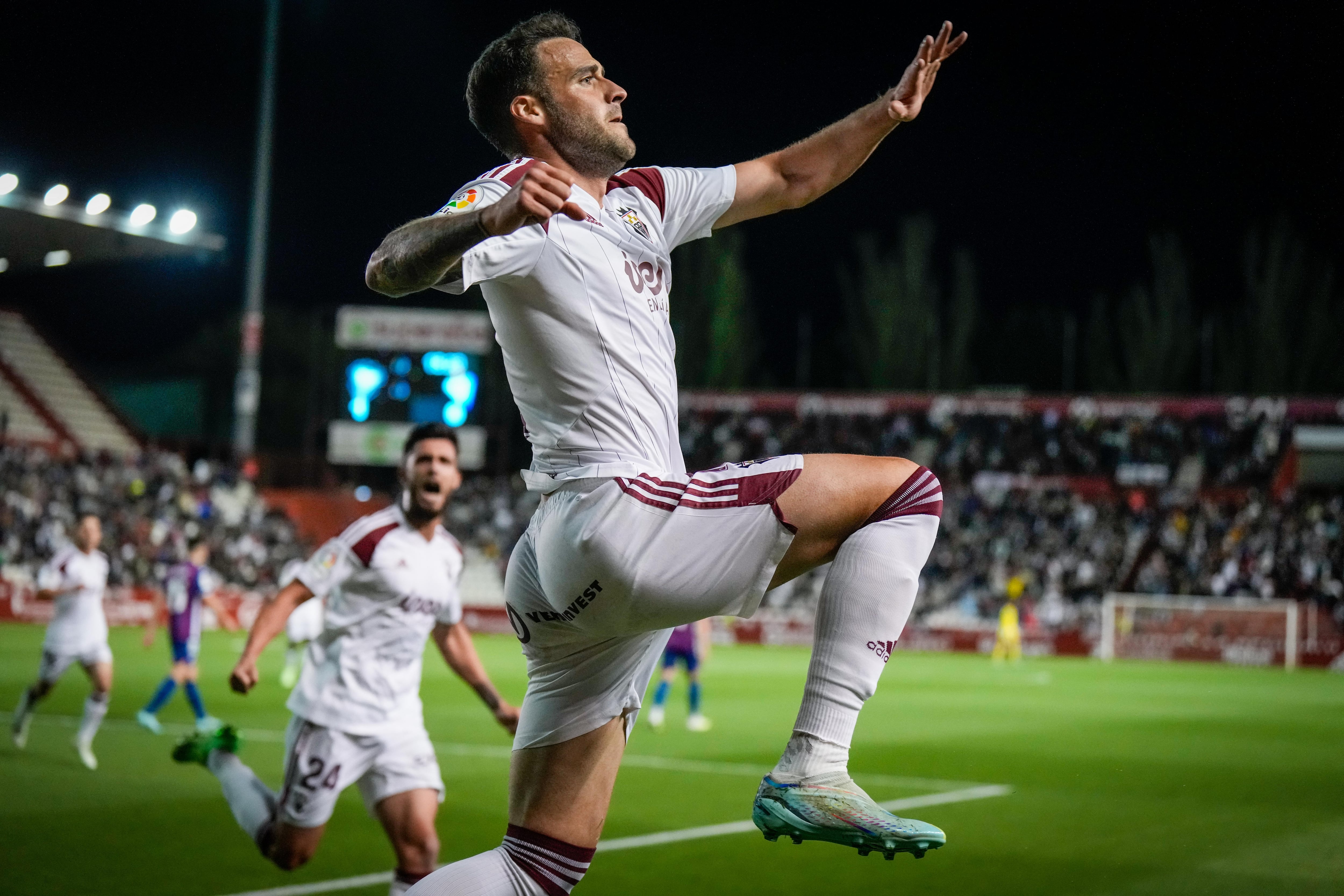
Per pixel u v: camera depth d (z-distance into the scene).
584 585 2.88
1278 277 51.34
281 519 38.38
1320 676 28.47
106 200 15.89
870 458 2.93
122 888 6.40
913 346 55.06
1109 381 53.84
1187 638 33.84
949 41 3.42
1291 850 7.81
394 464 34.34
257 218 29.39
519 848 3.27
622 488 2.84
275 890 6.39
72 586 10.70
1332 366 50.97
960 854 7.61
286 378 52.94
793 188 3.54
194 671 13.23
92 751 11.48
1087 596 36.84
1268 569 36.47
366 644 5.54
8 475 34.31
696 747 12.80
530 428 3.08
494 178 2.96
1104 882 6.88
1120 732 15.06
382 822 5.55
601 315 2.95
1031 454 46.50
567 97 3.09
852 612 2.76
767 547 2.85
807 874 6.98
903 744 13.37
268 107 29.28
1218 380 52.34
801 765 2.69
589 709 3.26
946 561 38.88
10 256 17.38
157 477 37.69
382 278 2.77
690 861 7.29
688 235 3.43
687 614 2.90
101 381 53.22
